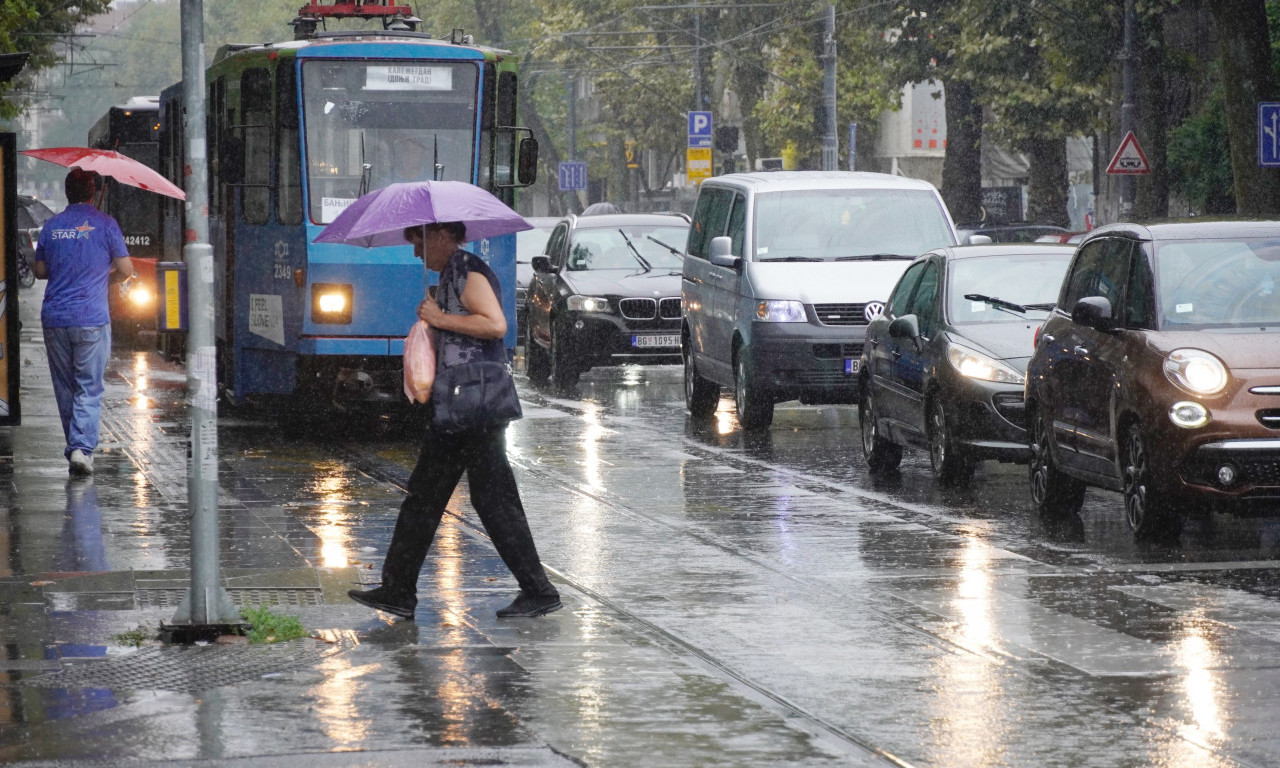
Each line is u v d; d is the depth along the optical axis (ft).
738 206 171.12
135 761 55.98
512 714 62.08
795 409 186.19
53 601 81.41
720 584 88.79
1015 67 367.86
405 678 67.36
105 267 124.47
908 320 130.31
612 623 78.38
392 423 169.48
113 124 284.41
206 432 73.97
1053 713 63.21
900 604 83.66
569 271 214.07
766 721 61.67
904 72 413.18
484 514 79.41
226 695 64.54
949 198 418.10
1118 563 95.09
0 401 131.95
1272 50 266.16
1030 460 115.34
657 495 122.11
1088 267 112.88
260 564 92.48
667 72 566.36
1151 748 58.54
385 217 78.74
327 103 152.56
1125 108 300.40
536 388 212.84
